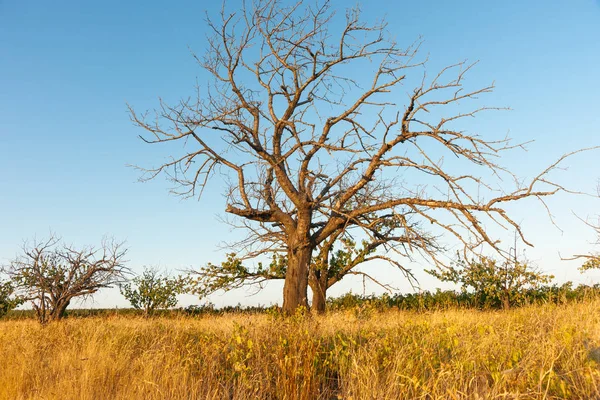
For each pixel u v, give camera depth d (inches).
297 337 284.8
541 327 317.1
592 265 658.8
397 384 210.2
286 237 749.9
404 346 260.4
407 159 581.6
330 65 640.4
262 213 689.0
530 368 212.2
